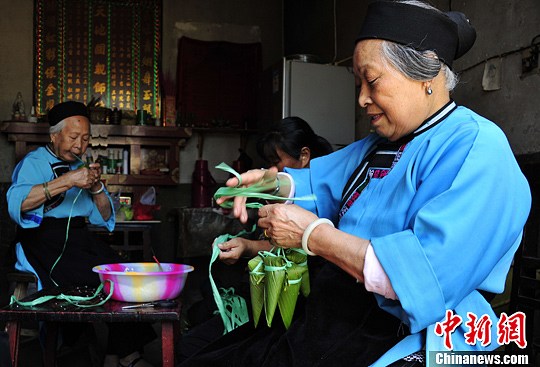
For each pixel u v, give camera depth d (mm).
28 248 2824
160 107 6270
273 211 1358
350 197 1486
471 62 3451
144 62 6238
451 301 1213
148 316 1738
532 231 2451
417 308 1183
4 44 5922
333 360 1310
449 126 1340
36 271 2771
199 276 5875
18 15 5965
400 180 1365
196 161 6066
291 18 6328
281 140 2314
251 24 6477
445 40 1337
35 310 1750
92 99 5914
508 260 1382
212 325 2072
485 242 1220
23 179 2807
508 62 3158
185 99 6277
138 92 6227
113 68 6180
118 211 5145
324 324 1393
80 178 2748
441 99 1383
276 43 6531
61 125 2943
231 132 6340
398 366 1285
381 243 1222
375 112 1387
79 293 2068
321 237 1291
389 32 1303
